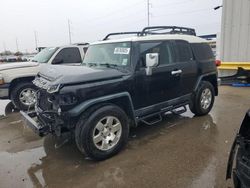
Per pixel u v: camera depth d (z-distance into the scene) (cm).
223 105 686
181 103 531
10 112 712
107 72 393
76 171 363
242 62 941
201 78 558
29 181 343
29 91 687
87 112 371
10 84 665
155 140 457
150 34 501
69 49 800
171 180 326
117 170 358
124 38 460
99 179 338
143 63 436
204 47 586
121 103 424
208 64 580
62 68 426
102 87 380
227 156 381
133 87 421
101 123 379
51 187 326
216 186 308
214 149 407
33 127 394
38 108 430
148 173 346
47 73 427
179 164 365
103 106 385
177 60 505
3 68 664
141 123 549
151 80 447
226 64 967
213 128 504
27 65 691
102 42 494
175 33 557
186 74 520
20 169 377
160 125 536
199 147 417
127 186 319
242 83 963
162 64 473
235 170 252
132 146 435
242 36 928
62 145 459
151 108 462
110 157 397
